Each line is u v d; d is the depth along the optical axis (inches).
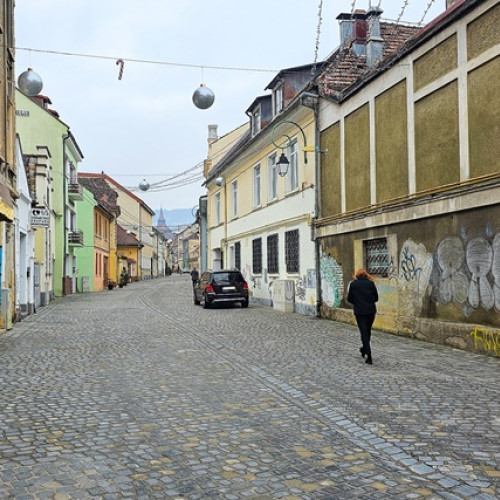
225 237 1181.1
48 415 254.1
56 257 1293.1
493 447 203.2
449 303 440.8
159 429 231.5
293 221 776.3
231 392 296.8
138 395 291.7
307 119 719.7
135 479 177.9
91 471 184.9
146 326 625.0
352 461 192.2
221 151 1435.8
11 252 665.0
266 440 216.2
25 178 764.0
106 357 413.4
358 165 594.6
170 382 323.3
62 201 1300.4
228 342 482.6
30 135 1275.8
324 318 681.0
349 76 706.8
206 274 927.7
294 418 246.4
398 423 234.5
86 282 1579.7
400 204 503.2
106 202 2113.7
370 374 335.6
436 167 457.7
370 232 566.6
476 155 408.8
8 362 394.0
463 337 415.2
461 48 424.2
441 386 300.0
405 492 165.6
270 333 540.1
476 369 343.0
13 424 240.1
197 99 430.3
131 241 2650.1
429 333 461.4
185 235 5226.4
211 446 209.5
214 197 1317.7
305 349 436.5
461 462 188.9
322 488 169.6
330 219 653.3
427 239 468.8
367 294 373.1
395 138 520.7
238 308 874.1
